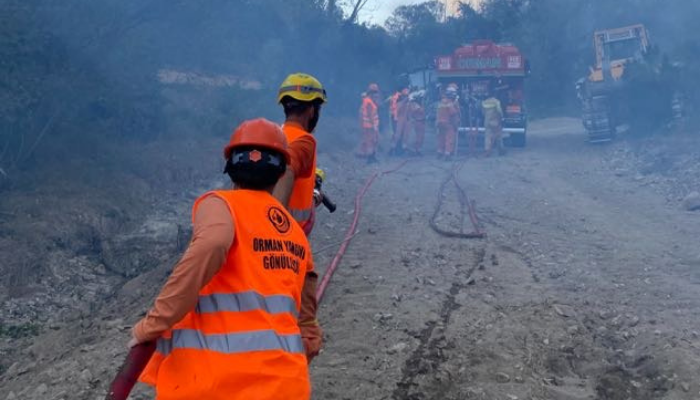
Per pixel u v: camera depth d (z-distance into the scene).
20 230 8.76
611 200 12.44
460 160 18.70
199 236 2.53
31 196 9.88
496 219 10.96
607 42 21.47
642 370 5.46
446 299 6.96
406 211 11.59
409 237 9.62
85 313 7.24
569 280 7.63
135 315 6.86
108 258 8.83
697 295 7.01
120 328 6.43
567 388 5.16
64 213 9.60
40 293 7.77
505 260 8.45
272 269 2.65
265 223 2.70
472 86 21.67
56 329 6.88
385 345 5.78
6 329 6.82
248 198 2.73
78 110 12.38
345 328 6.14
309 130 4.27
